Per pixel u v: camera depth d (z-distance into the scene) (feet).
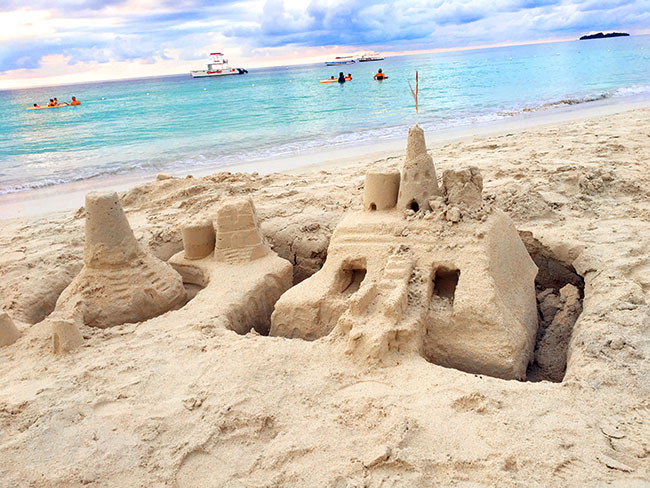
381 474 2.33
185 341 3.55
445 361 3.47
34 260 5.42
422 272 3.71
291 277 4.84
